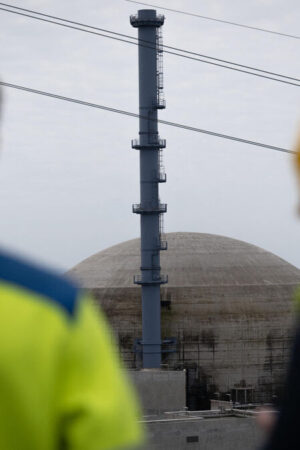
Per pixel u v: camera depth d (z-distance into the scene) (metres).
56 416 4.56
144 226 131.25
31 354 4.56
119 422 4.57
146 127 127.50
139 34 126.56
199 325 139.25
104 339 4.80
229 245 155.50
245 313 140.38
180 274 145.38
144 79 126.75
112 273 149.88
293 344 5.19
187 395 137.75
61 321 4.68
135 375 90.81
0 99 5.05
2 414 4.48
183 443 73.44
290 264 159.62
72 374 4.64
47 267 4.82
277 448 5.05
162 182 128.75
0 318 4.59
